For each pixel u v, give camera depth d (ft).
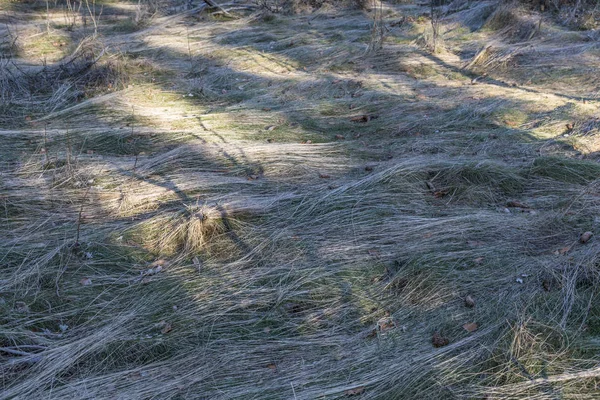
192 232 13.06
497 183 15.20
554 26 28.94
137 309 11.16
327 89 22.91
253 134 18.93
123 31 32.60
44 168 16.56
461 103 20.99
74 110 21.12
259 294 11.51
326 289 11.58
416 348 10.06
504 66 24.57
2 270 12.13
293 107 21.16
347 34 30.35
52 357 10.01
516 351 9.71
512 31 28.55
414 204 14.40
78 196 15.06
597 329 10.17
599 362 9.42
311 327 10.73
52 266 12.24
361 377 9.53
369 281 11.80
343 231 13.34
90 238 13.12
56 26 33.40
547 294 10.98
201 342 10.41
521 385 9.16
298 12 35.24
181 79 24.72
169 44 29.48
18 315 10.93
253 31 31.78
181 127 19.65
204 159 16.87
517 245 12.64
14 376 9.70
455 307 10.95
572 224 13.21
